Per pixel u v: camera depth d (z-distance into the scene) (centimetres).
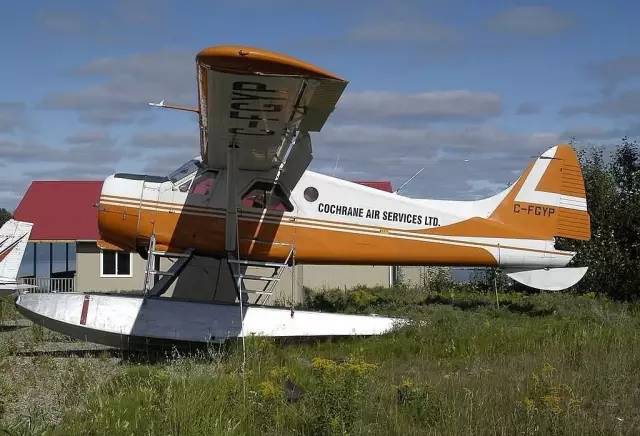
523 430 465
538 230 1088
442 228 1059
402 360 753
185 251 972
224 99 732
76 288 2064
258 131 833
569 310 1130
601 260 1492
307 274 2006
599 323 930
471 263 1074
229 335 873
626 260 1474
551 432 468
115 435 458
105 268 2080
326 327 912
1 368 725
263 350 775
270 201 988
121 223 970
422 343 811
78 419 502
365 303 1194
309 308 1130
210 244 970
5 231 1331
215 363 696
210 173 979
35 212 2211
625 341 754
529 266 1088
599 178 1619
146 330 855
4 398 600
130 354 863
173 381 568
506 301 1260
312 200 1005
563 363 668
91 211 2211
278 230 991
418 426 489
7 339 951
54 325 852
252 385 562
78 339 873
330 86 693
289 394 540
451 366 705
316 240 1005
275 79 677
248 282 1670
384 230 1035
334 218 1014
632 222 1514
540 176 1094
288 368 646
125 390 573
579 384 573
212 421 470
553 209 1094
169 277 950
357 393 484
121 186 974
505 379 611
